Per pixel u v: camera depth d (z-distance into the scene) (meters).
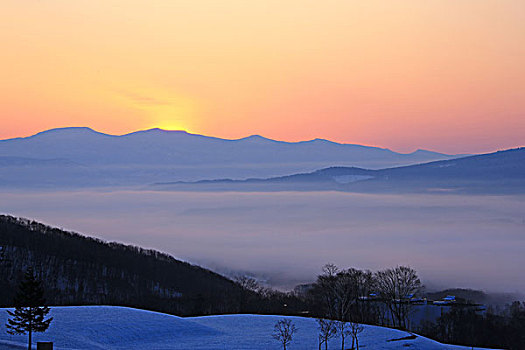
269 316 124.00
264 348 96.50
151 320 108.94
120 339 98.75
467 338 129.75
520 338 129.62
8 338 87.81
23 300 81.56
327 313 135.62
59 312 109.69
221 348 95.69
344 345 100.19
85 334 97.31
